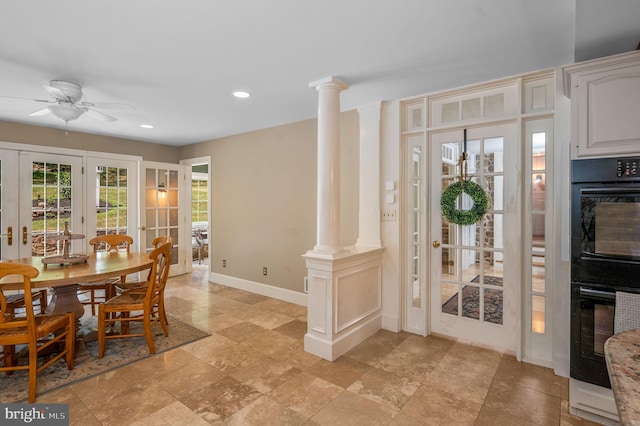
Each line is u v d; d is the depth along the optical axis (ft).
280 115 13.03
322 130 9.53
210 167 18.02
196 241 25.70
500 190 9.51
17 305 9.88
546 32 6.76
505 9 6.00
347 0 5.78
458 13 6.15
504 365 8.68
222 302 14.15
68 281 8.34
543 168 8.82
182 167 19.74
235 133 16.30
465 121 9.84
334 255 9.18
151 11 6.08
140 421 6.43
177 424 6.35
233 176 16.70
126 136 17.12
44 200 15.07
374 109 11.14
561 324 8.16
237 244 16.51
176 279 18.43
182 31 6.81
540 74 8.68
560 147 8.18
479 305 9.94
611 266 6.17
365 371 8.38
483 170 9.73
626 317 5.88
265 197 15.20
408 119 11.00
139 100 11.21
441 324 10.57
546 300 8.75
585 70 6.39
